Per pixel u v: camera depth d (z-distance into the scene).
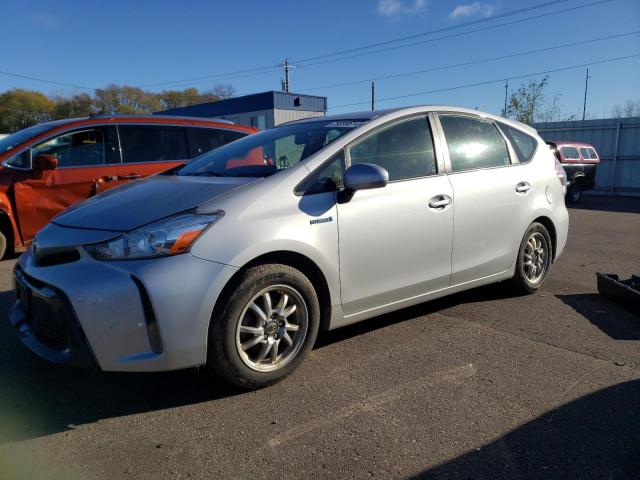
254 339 3.02
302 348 3.21
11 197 6.14
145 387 3.18
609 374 3.29
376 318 4.36
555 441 2.58
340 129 3.71
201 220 2.84
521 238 4.60
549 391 3.08
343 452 2.51
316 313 3.25
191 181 3.42
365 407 2.92
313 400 3.00
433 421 2.77
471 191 4.09
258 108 36.78
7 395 3.08
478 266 4.24
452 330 4.07
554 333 4.00
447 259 3.96
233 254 2.84
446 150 4.05
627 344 3.78
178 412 2.89
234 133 7.81
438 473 2.35
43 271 2.88
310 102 38.47
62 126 6.52
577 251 7.61
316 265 3.21
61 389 3.16
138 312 2.68
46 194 6.33
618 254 7.36
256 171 3.50
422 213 3.73
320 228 3.20
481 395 3.04
